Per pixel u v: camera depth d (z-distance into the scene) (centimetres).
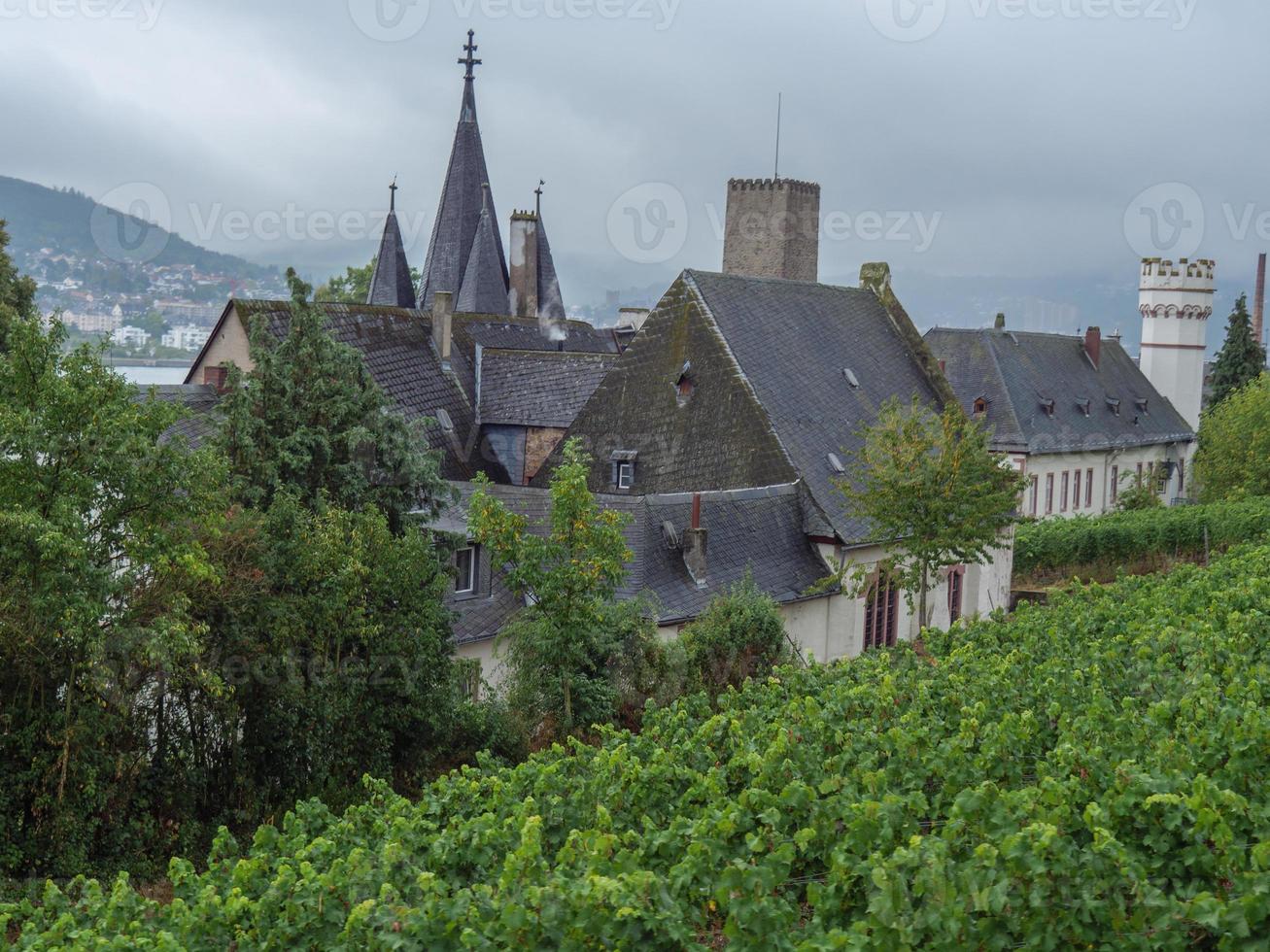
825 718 1880
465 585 3284
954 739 1673
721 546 3869
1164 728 1706
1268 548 3494
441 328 5225
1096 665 2052
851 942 1144
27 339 2098
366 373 3053
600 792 1688
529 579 2711
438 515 3141
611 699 2791
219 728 2372
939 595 4772
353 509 2869
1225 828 1263
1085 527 5622
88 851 2119
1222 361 10594
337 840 1695
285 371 2944
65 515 1955
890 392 5212
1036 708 1945
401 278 7812
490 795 1823
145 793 2247
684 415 4553
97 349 2122
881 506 3819
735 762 1717
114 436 2048
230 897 1454
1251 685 1853
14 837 2027
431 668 2625
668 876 1367
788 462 4303
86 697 2081
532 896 1239
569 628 2731
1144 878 1186
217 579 2156
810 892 1292
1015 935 1184
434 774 2666
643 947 1213
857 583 4231
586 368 5166
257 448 2858
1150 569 5666
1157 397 8944
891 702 1962
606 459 4609
